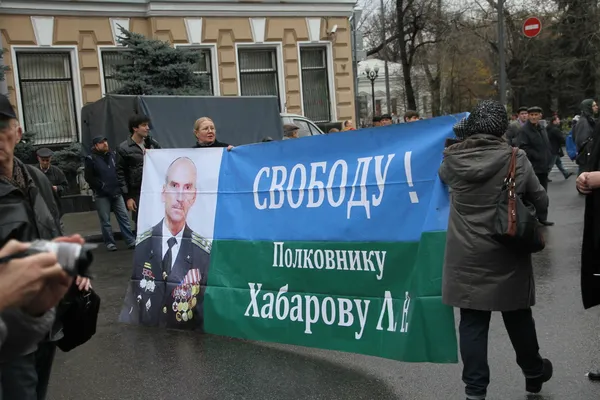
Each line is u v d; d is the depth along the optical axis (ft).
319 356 15.29
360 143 14.70
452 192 11.32
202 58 59.52
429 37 105.09
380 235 14.03
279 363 14.97
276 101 43.50
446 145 12.31
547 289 20.20
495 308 10.73
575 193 44.91
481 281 10.80
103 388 14.14
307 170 15.61
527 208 10.50
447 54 124.36
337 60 66.80
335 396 12.92
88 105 40.09
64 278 4.58
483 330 11.15
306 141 15.69
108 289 24.25
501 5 65.72
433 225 12.92
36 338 5.20
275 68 64.18
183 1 58.08
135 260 19.15
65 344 9.89
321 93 67.10
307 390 13.30
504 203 10.61
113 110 38.78
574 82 135.23
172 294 18.15
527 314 11.59
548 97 144.36
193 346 16.58
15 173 8.99
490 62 149.38
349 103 67.77
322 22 65.62
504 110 11.31
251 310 16.39
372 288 14.16
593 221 11.80
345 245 14.62
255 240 16.53
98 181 32.48
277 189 16.24
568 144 36.68
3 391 8.42
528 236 10.33
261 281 16.28
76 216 46.26
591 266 12.00
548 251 25.91
